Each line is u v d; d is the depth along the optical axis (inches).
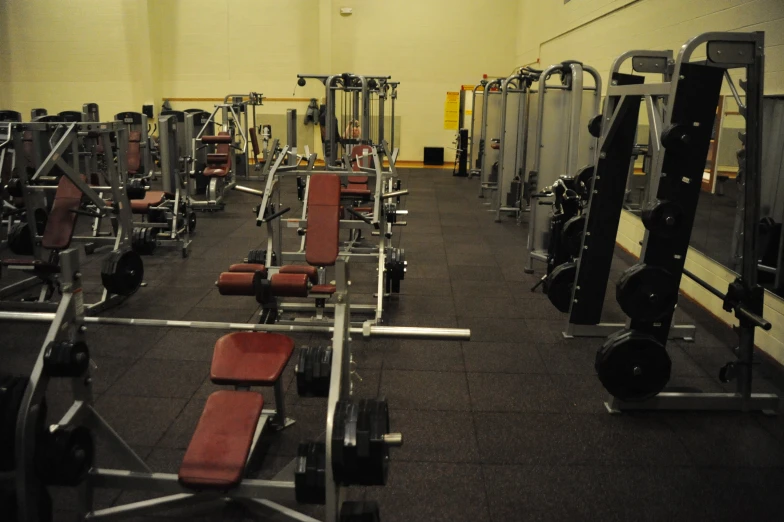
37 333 137.8
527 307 162.4
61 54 468.1
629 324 104.6
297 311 153.9
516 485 86.8
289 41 468.4
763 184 133.5
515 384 118.0
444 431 100.7
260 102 390.6
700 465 92.6
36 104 477.4
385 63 475.5
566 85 186.5
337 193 141.6
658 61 130.9
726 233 149.3
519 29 452.8
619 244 233.1
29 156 221.6
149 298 165.6
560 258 152.8
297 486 61.8
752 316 98.7
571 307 139.6
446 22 468.8
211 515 79.4
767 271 132.0
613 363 102.8
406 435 99.2
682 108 94.1
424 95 481.7
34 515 64.3
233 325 74.9
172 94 477.4
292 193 343.3
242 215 284.2
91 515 73.7
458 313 157.1
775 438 100.7
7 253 205.5
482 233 253.6
